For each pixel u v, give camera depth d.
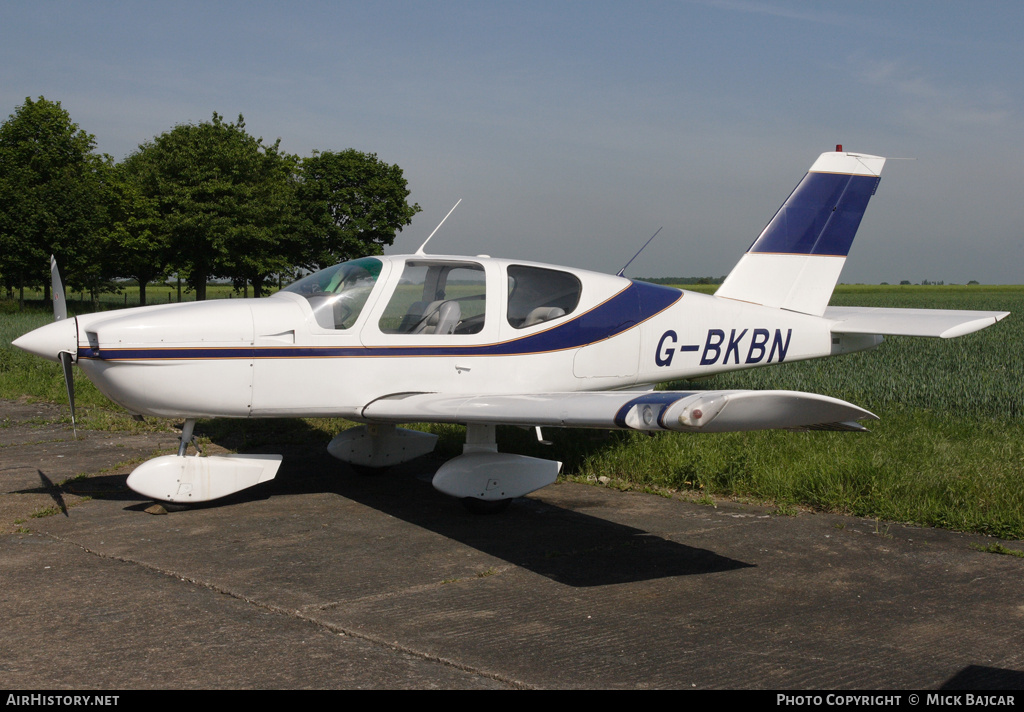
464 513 4.91
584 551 4.12
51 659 2.71
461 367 5.20
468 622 3.12
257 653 2.78
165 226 32.38
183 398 4.63
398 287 5.07
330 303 4.93
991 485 4.96
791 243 6.69
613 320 5.75
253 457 5.10
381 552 4.07
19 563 3.78
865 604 3.39
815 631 3.09
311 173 40.66
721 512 4.97
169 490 4.75
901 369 10.90
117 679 2.56
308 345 4.82
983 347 15.30
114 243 36.31
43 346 4.57
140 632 2.96
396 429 5.96
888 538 4.40
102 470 5.95
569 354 5.58
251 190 33.84
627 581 3.66
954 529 4.56
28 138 34.97
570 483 5.78
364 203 40.81
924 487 5.03
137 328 4.51
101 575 3.62
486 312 5.29
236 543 4.19
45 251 33.22
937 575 3.79
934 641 3.00
